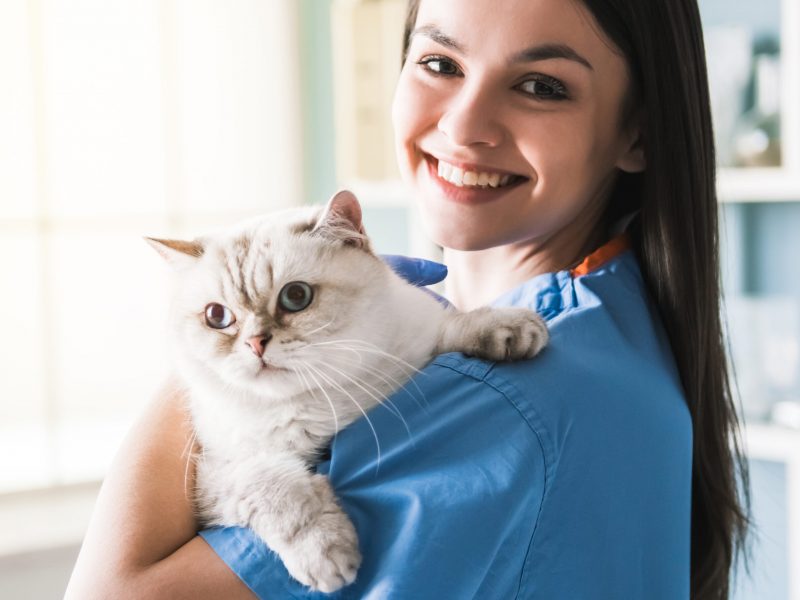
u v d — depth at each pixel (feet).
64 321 9.74
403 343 3.67
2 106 9.30
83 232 9.77
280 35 10.59
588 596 3.06
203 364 3.75
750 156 6.91
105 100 9.78
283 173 10.77
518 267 4.33
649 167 3.87
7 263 9.45
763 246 7.66
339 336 3.62
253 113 10.57
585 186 3.81
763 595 7.59
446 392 3.20
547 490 3.01
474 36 3.53
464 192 3.78
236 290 3.69
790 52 6.50
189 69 10.19
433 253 7.56
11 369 9.54
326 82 10.59
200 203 10.37
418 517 2.87
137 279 10.00
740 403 4.93
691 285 3.84
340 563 2.85
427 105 3.82
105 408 9.95
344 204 3.83
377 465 3.09
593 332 3.47
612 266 3.91
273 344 3.53
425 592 2.78
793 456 6.57
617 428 3.20
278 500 3.02
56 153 9.59
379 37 8.73
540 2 3.47
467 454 3.02
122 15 9.79
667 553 3.37
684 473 3.52
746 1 7.54
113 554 3.07
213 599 2.91
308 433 3.54
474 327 3.42
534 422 3.04
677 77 3.72
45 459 9.68
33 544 8.79
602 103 3.73
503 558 2.92
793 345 6.96
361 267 3.79
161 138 10.10
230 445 3.59
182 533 3.23
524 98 3.61
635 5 3.62
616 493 3.15
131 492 3.32
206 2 10.21
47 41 9.45
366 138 8.94
